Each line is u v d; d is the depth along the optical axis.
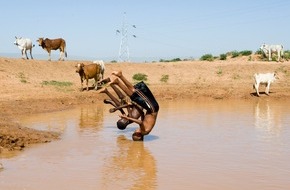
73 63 30.94
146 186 7.91
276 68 35.50
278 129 14.10
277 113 18.44
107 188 7.77
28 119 15.72
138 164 9.49
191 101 23.50
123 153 10.53
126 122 13.38
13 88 22.75
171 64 34.66
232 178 8.47
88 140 12.08
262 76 25.75
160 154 10.48
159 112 18.45
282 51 40.19
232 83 30.50
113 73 12.92
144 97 12.05
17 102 18.78
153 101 12.05
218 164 9.53
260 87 28.91
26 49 30.17
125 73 31.59
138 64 33.66
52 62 30.02
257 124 15.18
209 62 36.69
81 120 15.77
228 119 16.41
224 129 14.05
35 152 10.48
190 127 14.45
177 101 23.41
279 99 24.94
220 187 7.91
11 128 12.57
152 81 30.75
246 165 9.45
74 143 11.62
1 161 9.55
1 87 22.78
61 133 13.05
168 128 14.22
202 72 33.97
